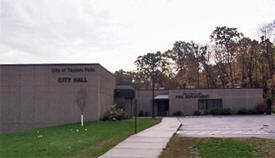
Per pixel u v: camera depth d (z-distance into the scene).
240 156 10.09
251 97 47.34
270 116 40.75
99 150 11.20
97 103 28.88
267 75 60.84
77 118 28.84
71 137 15.60
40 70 29.41
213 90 47.94
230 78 64.44
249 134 17.97
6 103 29.39
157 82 72.31
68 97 29.02
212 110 46.72
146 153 10.66
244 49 62.53
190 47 69.00
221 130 21.03
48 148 11.73
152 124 25.00
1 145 12.83
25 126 29.11
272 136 16.58
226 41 64.19
